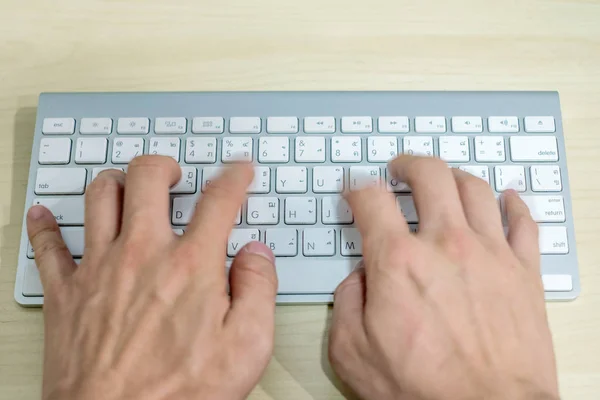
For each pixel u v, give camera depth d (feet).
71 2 1.97
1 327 1.67
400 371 1.37
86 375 1.36
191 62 1.94
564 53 1.96
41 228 1.65
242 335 1.41
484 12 1.97
